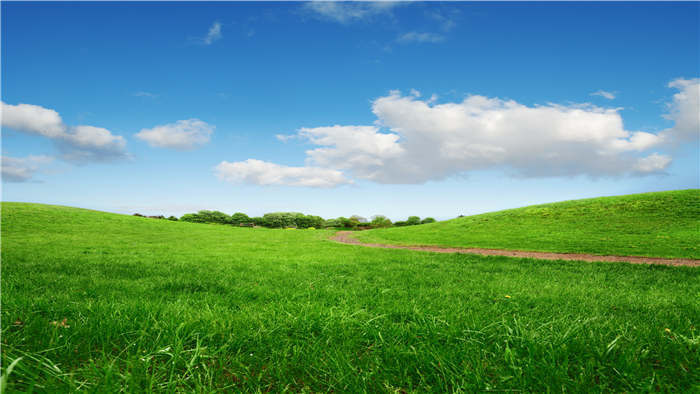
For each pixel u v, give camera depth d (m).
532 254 15.38
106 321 3.01
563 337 2.70
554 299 5.21
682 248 15.81
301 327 3.12
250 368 2.35
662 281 7.75
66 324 3.06
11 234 22.88
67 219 32.66
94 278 6.45
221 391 2.00
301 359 2.43
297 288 6.01
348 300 4.88
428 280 7.21
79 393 1.77
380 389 2.06
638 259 13.32
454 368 2.22
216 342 2.70
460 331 2.93
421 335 2.92
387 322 3.34
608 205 32.12
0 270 7.25
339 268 9.19
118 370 2.07
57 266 8.08
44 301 3.95
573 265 10.65
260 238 28.05
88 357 2.36
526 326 3.18
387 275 8.02
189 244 19.61
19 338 2.54
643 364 2.33
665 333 3.10
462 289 6.12
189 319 3.13
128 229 31.69
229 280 6.90
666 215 26.30
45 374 1.99
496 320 3.54
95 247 14.92
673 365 2.31
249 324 3.21
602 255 14.68
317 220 71.56
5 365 2.01
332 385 2.09
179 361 2.28
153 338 2.69
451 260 11.86
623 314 4.29
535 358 2.37
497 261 11.65
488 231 28.70
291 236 32.22
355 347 2.71
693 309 4.52
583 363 2.31
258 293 5.46
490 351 2.57
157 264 9.32
